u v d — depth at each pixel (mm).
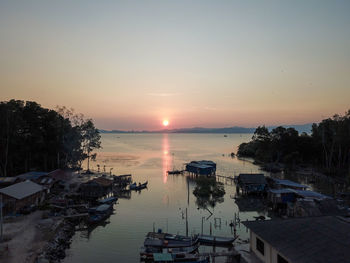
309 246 23641
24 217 46375
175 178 96625
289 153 120750
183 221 50219
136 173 106875
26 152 80375
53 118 88438
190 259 32375
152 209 57969
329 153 112750
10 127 74562
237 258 31484
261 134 130500
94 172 104312
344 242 22797
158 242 37250
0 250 33250
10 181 60406
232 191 76375
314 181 86500
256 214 55031
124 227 46906
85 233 44156
